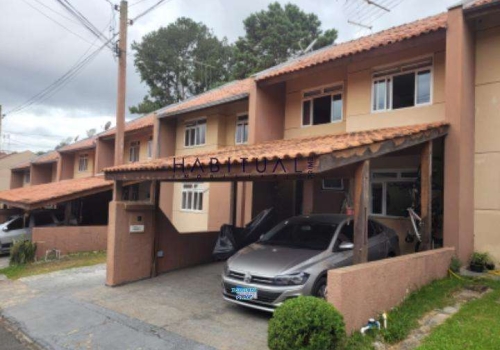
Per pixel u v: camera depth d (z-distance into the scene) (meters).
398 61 10.94
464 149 8.91
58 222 18.05
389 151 7.11
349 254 7.22
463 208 8.79
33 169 33.66
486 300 6.61
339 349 4.64
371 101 11.46
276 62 33.66
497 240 8.91
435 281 7.54
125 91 14.20
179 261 11.06
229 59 40.97
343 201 12.62
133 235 9.73
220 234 11.66
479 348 4.77
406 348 5.03
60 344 5.98
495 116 9.16
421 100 10.48
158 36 40.84
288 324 4.46
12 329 6.96
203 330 6.18
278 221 13.27
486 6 8.59
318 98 13.34
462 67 8.90
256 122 13.34
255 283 6.50
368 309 5.55
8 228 17.22
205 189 17.53
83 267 12.03
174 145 19.56
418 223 10.22
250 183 13.95
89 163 27.66
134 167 9.10
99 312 7.32
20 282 10.39
